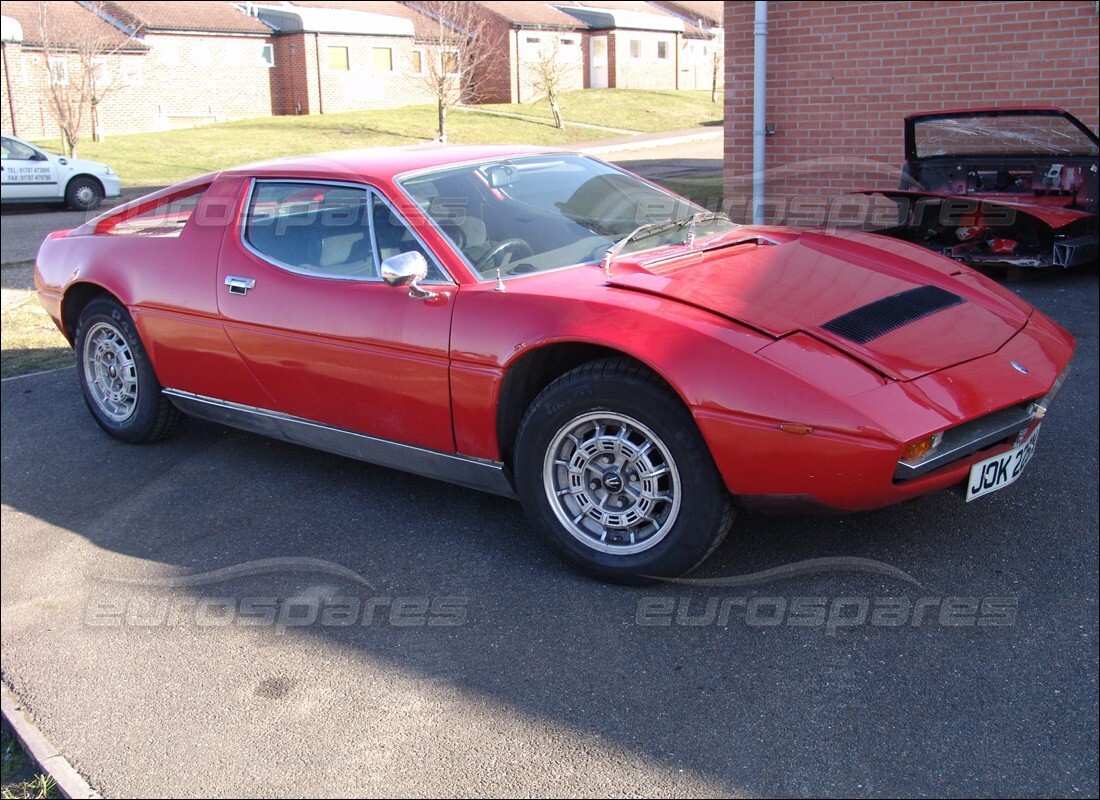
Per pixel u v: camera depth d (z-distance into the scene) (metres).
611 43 38.75
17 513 4.48
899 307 3.48
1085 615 3.06
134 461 5.00
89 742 2.87
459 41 27.83
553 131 28.16
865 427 2.90
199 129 29.16
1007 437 3.29
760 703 2.77
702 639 3.09
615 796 2.47
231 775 2.67
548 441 3.40
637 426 3.22
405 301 3.72
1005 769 2.46
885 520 3.74
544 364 3.53
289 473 4.70
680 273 3.58
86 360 5.21
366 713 2.88
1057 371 3.42
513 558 3.70
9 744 3.00
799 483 3.00
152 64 30.44
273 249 4.27
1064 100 8.35
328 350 3.95
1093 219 7.41
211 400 4.64
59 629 3.50
